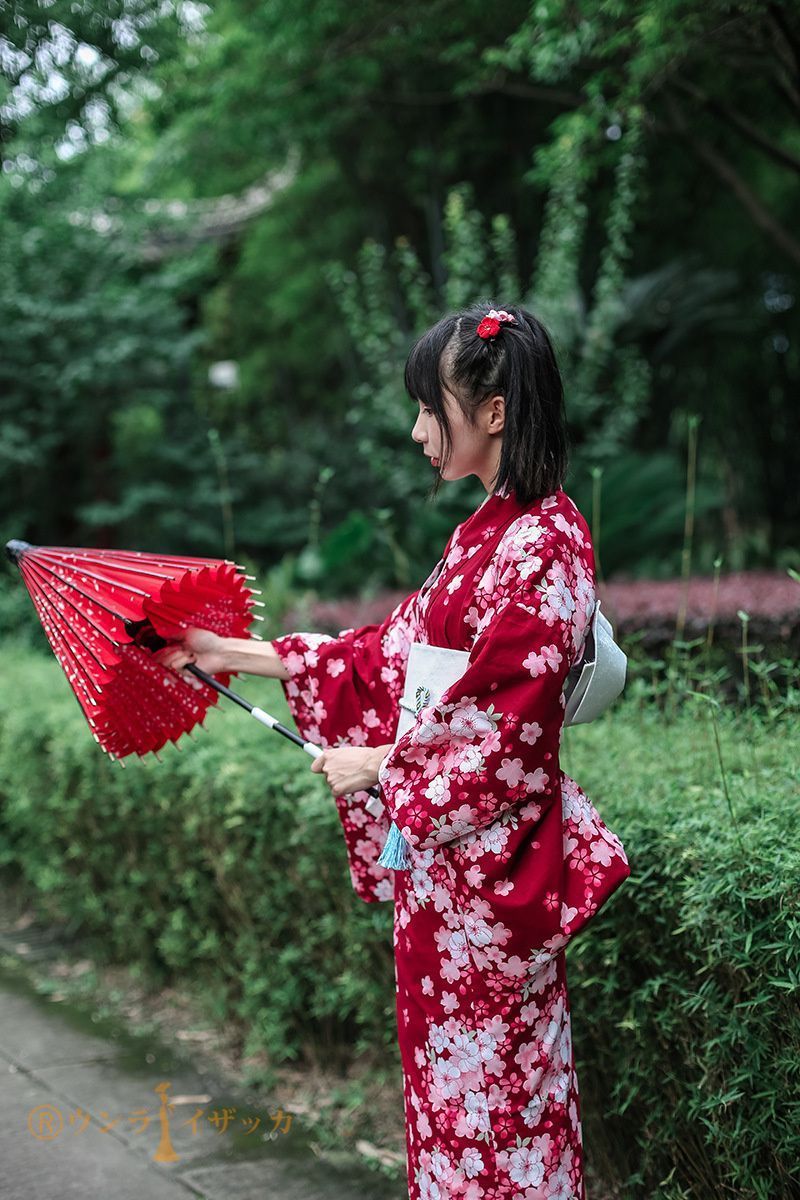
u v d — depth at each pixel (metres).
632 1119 2.36
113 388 9.42
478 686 1.74
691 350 9.41
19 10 7.85
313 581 7.75
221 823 3.18
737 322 8.88
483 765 1.74
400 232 10.39
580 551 1.84
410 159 9.42
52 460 9.62
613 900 2.20
